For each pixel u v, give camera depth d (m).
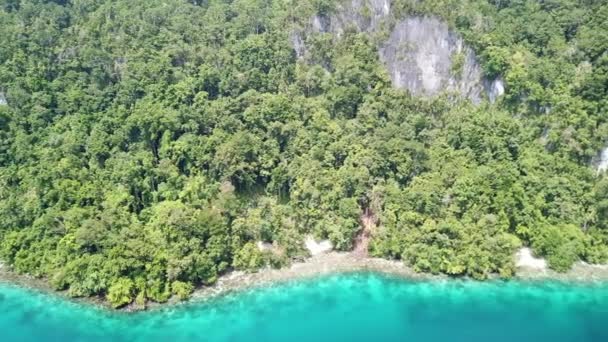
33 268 93.19
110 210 95.50
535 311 86.50
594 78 110.06
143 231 92.69
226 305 87.88
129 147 110.88
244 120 115.56
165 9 138.38
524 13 134.00
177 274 88.38
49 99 115.88
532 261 97.69
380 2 130.38
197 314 85.56
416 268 95.81
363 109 118.81
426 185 103.38
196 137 110.75
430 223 98.00
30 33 126.56
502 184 101.62
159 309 86.25
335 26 131.50
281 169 108.94
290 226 101.88
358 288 92.31
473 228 97.94
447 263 94.44
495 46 121.31
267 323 83.88
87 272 88.06
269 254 97.31
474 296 90.06
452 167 107.06
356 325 83.44
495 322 84.06
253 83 122.62
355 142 112.75
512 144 110.44
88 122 112.94
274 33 130.75
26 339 79.62
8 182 103.19
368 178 105.81
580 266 96.69
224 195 101.06
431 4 125.31
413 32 127.12
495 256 94.31
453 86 124.88
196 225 92.81
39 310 85.81
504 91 119.19
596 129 107.38
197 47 128.75
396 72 128.88
